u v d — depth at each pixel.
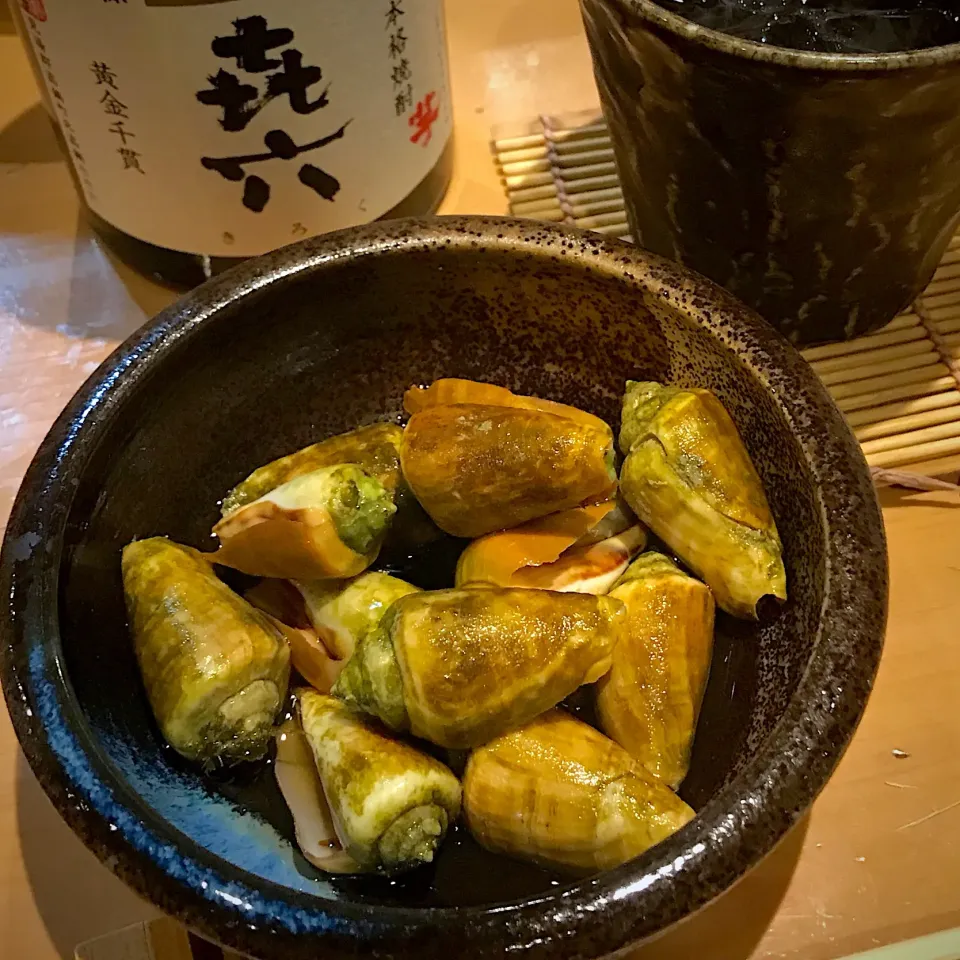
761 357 0.20
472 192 0.33
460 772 0.19
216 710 0.19
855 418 0.27
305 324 0.23
